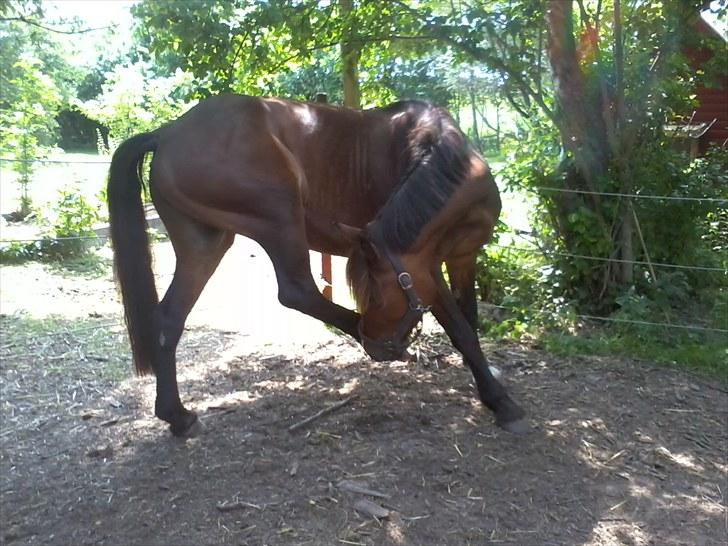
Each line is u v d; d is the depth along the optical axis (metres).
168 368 3.45
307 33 5.40
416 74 6.10
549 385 4.27
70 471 3.22
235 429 3.60
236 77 5.67
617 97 5.59
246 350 4.98
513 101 5.97
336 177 3.58
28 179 9.91
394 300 3.08
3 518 2.86
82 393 4.20
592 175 5.61
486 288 6.00
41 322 5.70
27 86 9.62
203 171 3.22
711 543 2.77
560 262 5.75
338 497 2.94
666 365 4.69
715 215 6.89
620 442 3.56
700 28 8.52
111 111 11.01
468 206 3.23
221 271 7.82
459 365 4.58
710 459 3.45
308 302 3.33
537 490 3.06
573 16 5.81
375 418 3.69
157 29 5.16
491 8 5.62
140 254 3.47
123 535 2.72
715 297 6.05
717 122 12.14
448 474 3.14
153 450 3.40
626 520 2.89
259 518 2.81
